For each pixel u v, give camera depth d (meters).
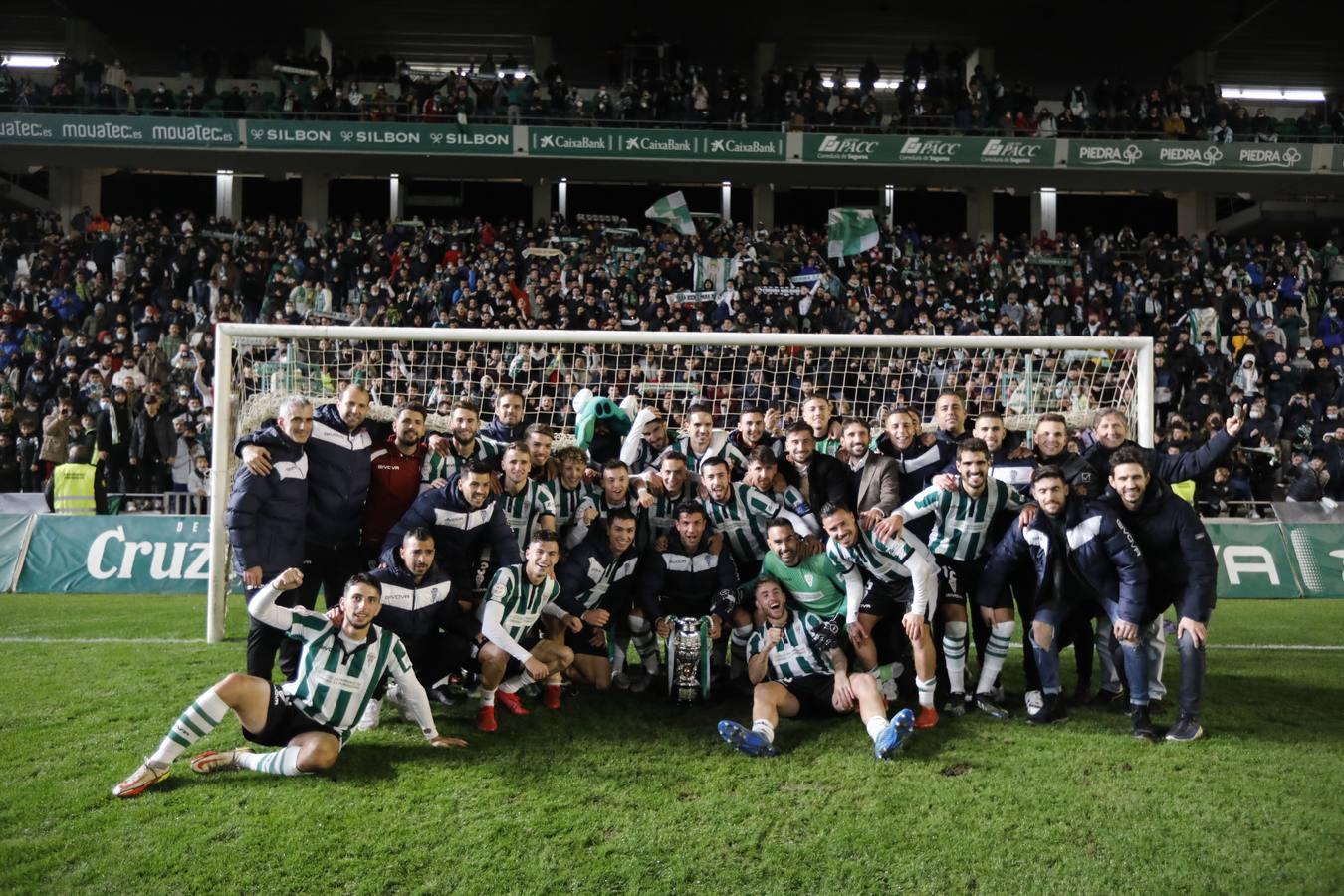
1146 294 16.30
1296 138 19.20
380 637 4.00
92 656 5.96
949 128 19.25
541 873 3.09
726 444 5.74
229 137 18.02
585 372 8.91
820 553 4.91
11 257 16.36
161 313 14.81
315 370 8.25
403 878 3.05
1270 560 9.23
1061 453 5.16
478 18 21.56
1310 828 3.41
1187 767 4.04
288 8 21.03
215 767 3.93
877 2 20.81
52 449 11.86
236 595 8.46
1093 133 19.48
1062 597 4.71
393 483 5.26
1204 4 20.75
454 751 4.21
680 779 3.91
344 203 21.39
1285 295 16.41
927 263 17.58
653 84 19.66
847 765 4.08
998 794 3.73
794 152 18.70
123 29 22.06
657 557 5.15
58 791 3.67
